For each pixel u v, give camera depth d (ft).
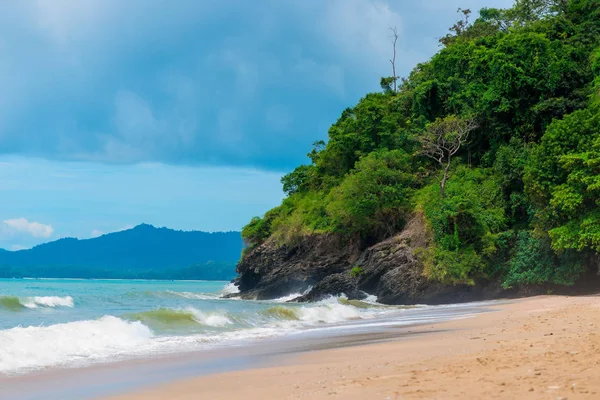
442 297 142.20
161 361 45.80
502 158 153.48
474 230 141.59
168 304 134.72
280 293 186.29
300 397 26.96
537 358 32.78
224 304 146.20
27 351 47.47
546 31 183.21
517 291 137.18
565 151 120.98
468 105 181.78
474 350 41.42
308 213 195.11
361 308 114.62
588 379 25.61
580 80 161.89
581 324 54.95
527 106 163.53
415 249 146.41
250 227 225.15
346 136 205.36
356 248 173.99
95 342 54.70
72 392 33.50
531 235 135.03
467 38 226.99
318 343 56.29
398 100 211.00
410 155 183.93
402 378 29.84
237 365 42.73
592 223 111.96
